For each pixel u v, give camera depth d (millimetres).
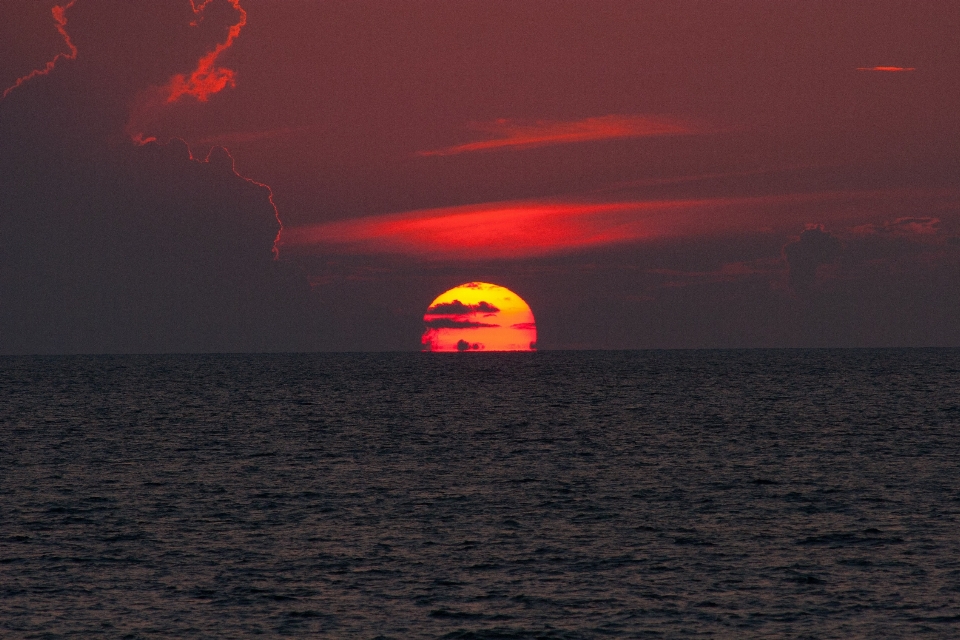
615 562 127562
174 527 147125
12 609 109000
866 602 111188
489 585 118000
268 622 105688
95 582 118688
